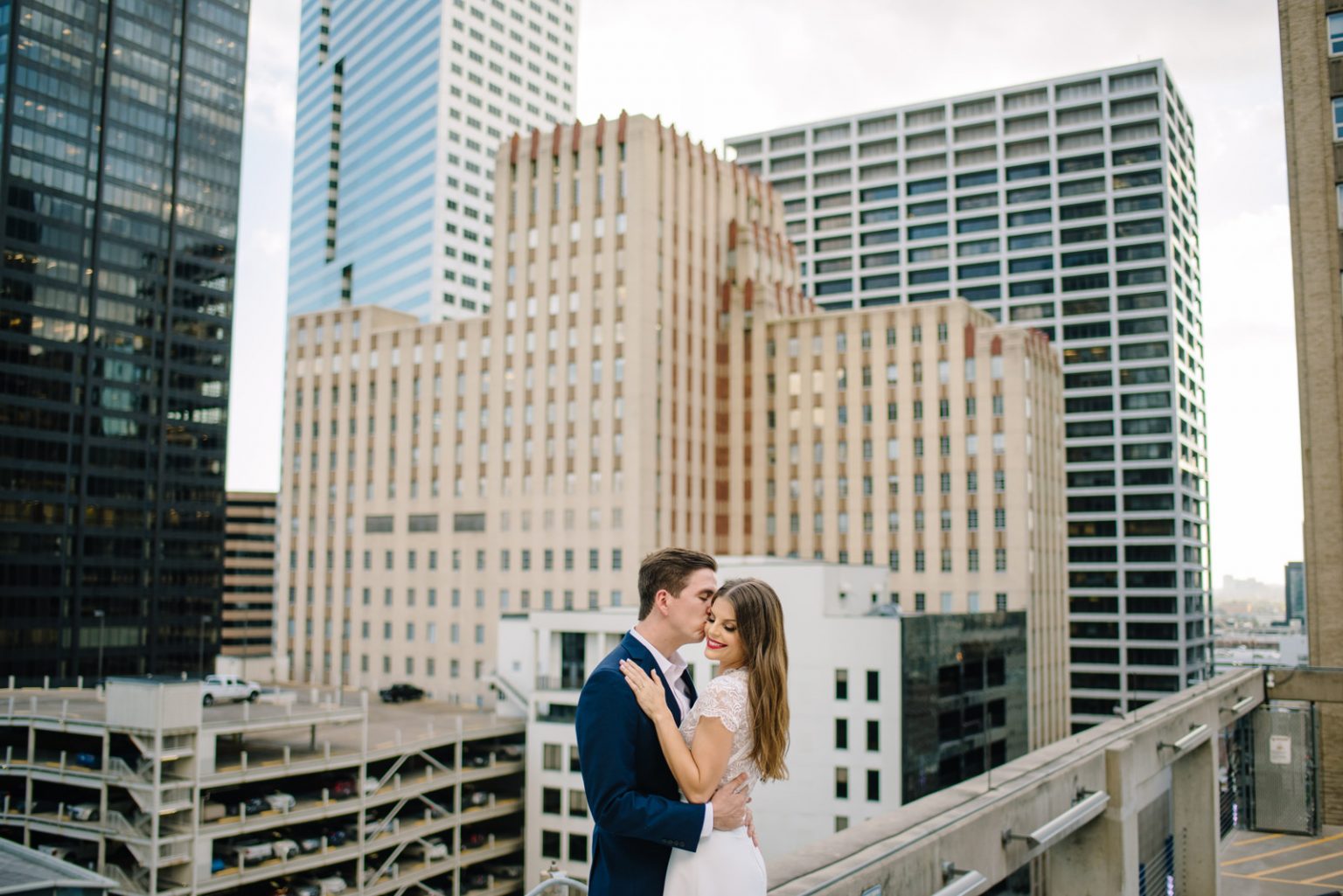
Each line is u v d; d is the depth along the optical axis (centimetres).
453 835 6812
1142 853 1786
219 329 13562
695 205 9950
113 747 6122
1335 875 2373
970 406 9244
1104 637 13150
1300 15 3825
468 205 18488
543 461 9388
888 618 6194
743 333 10269
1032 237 14188
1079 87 14250
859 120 15350
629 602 8762
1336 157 3706
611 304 9169
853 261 15075
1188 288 14600
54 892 1702
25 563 11188
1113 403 13488
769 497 9962
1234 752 2897
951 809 1033
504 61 19662
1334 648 3531
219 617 13150
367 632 10331
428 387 10250
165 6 13275
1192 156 15425
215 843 5697
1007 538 8975
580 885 677
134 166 12750
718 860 466
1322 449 3622
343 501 10719
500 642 8025
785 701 502
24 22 11781
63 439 11688
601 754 465
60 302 11819
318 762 5872
